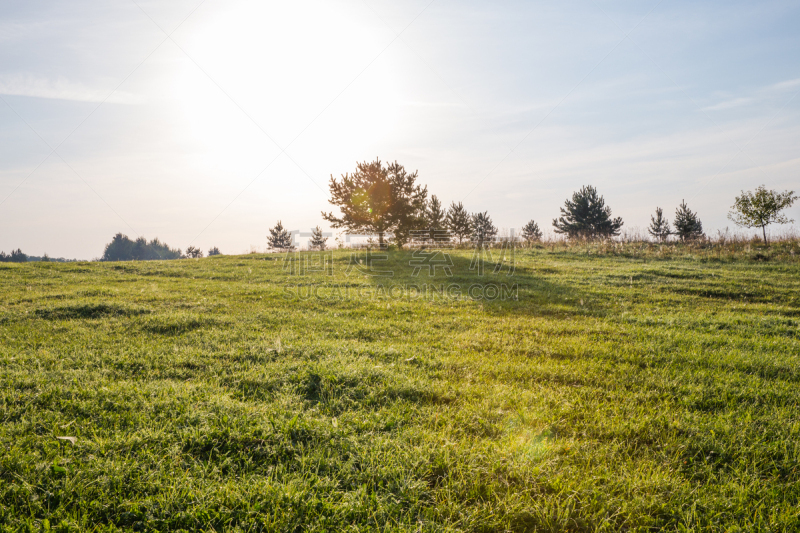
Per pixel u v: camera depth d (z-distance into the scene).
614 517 3.24
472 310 11.09
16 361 6.13
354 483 3.50
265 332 8.30
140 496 3.27
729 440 4.32
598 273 17.53
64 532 2.89
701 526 3.21
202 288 13.83
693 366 6.73
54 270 17.73
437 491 3.43
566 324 9.59
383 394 5.31
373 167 30.56
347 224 31.09
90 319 8.89
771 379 6.27
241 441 4.02
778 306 12.02
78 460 3.57
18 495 3.18
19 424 4.14
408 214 30.78
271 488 3.32
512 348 7.61
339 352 6.85
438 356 6.98
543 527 3.14
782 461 3.96
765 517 3.31
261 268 20.03
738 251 22.66
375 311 10.74
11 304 10.41
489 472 3.66
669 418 4.76
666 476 3.66
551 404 5.12
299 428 4.24
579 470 3.73
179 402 4.78
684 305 12.16
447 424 4.52
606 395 5.46
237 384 5.55
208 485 3.39
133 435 3.98
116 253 100.69
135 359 6.39
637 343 7.94
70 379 5.43
